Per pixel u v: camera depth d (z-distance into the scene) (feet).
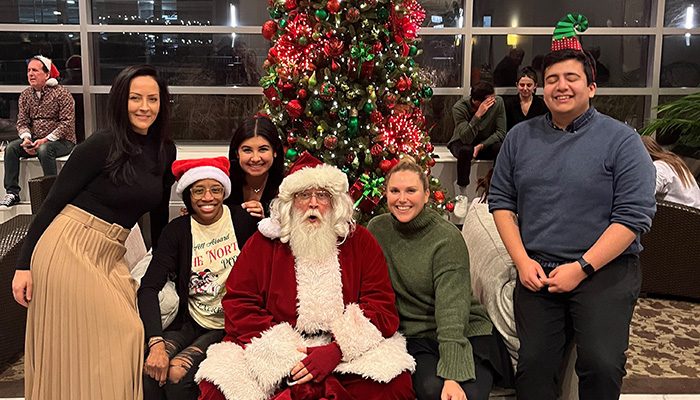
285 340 7.13
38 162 19.19
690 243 12.96
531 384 7.48
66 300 7.23
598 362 7.02
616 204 7.29
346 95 11.10
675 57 21.17
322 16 10.69
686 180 13.19
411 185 7.81
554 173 7.50
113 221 7.57
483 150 19.06
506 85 21.44
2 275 10.21
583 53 7.43
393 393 7.17
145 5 21.16
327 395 6.97
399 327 8.07
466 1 20.85
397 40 11.39
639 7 21.09
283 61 11.14
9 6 20.89
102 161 7.34
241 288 7.59
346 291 7.53
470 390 7.16
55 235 7.28
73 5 20.97
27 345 7.54
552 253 7.53
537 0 21.01
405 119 11.76
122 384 7.24
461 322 7.51
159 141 7.91
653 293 13.71
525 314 7.63
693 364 10.69
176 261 8.08
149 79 7.47
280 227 7.55
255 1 21.07
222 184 8.04
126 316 7.34
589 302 7.27
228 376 6.97
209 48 21.34
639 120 21.66
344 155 11.34
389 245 8.17
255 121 9.16
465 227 11.34
